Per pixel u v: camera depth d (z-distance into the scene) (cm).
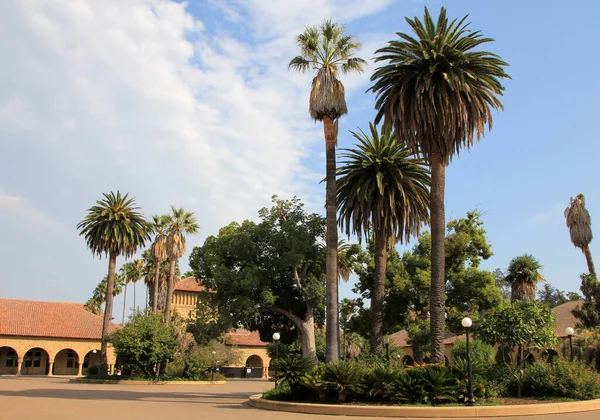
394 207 2731
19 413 1606
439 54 2145
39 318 6294
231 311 3209
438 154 2208
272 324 3884
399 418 1588
